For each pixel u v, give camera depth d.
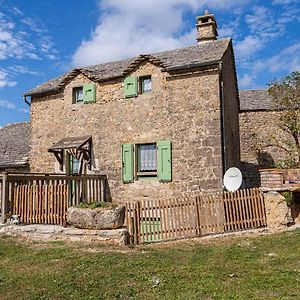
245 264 7.20
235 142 17.23
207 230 10.16
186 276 6.61
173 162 13.49
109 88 15.20
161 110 13.98
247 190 10.48
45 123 16.55
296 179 11.11
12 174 11.49
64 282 6.57
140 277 6.68
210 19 17.77
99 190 14.15
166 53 15.73
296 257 7.41
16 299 6.03
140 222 9.88
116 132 14.79
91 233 9.55
